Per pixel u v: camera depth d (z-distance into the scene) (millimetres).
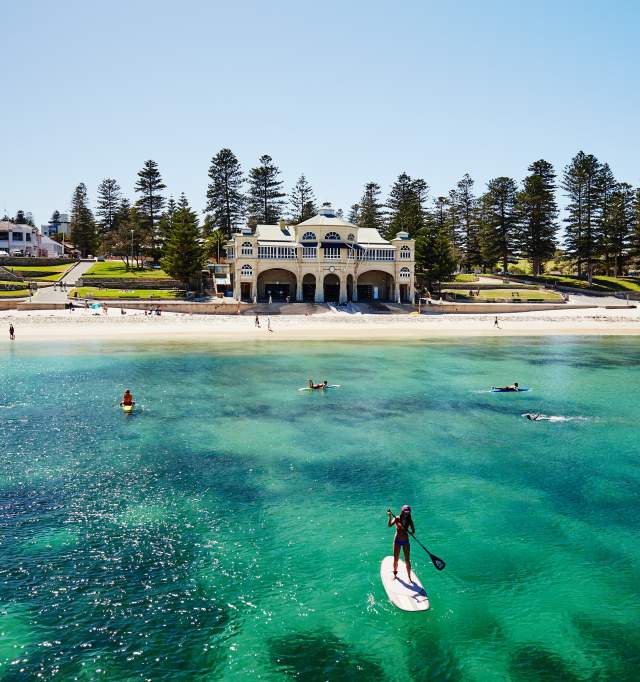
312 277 109625
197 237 103688
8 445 29312
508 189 135625
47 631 14352
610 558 18109
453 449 29344
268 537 19453
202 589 16281
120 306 89188
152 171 135500
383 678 12742
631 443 30422
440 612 15188
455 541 19203
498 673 12914
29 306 84750
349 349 66625
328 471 26016
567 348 69062
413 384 46375
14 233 139000
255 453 28531
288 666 13141
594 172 125562
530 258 144250
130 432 31984
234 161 143875
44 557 17984
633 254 132750
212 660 13336
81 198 173750
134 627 14539
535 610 15297
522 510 21750
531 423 34469
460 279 131125
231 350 64688
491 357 61406
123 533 19672
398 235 111312
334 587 16391
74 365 53531
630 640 14094
